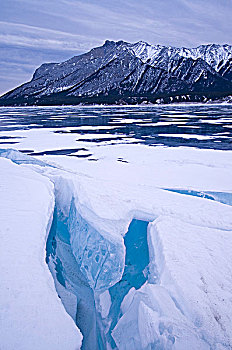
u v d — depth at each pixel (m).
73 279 5.70
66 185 8.99
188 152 18.64
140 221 6.87
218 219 6.81
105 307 5.03
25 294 3.88
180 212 7.08
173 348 3.38
